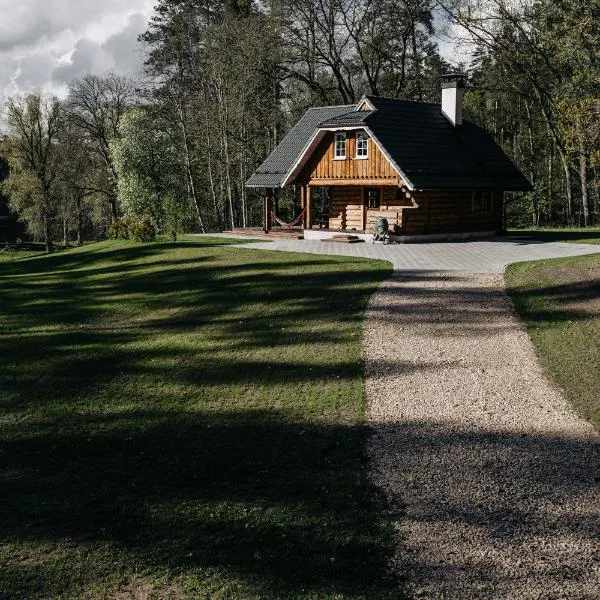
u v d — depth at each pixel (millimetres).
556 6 29812
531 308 15773
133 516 8133
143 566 7145
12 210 66188
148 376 13203
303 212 32656
